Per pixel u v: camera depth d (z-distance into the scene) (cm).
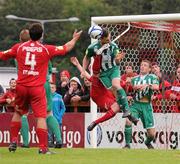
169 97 3956
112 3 19225
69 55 16138
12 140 2902
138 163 2442
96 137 3919
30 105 2930
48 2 19125
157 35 4191
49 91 3173
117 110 3138
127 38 4178
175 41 4175
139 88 3612
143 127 3781
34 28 2766
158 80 3691
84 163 2442
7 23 17775
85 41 16438
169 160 2548
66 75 4156
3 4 19012
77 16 18700
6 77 6562
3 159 2586
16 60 2845
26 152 2898
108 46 3106
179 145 3922
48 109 3188
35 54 2764
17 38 17712
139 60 4188
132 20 3959
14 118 2897
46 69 2792
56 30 18325
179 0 16562
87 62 3189
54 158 2630
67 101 4066
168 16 3931
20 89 2780
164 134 3953
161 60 4194
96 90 3173
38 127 2788
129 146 3703
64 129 4028
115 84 3123
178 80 3966
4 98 4019
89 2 19212
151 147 3719
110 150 3036
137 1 17988
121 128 3944
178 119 3928
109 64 3128
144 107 3631
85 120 3975
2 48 17500
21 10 18725
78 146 3997
